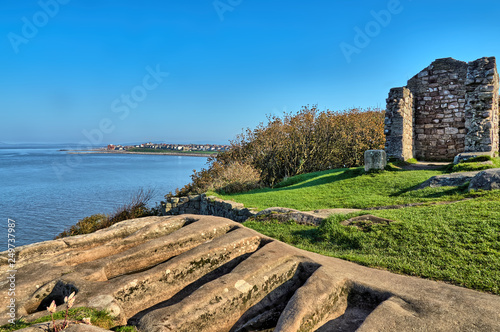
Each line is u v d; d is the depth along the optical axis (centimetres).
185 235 416
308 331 274
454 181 909
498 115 1522
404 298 300
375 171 1236
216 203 1199
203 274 371
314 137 1956
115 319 273
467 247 451
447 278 376
